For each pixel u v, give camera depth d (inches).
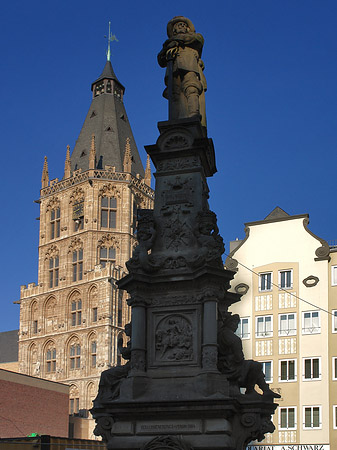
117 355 3186.5
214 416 477.1
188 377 501.7
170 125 591.5
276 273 1673.2
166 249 547.8
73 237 3462.1
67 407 2684.5
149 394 499.2
